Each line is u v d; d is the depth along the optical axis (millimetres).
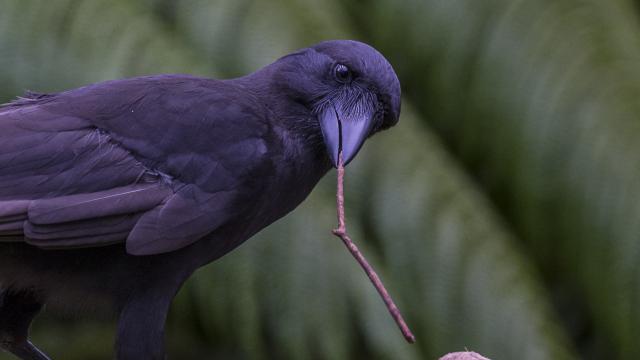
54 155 6984
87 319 7293
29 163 6949
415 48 12320
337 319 10773
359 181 11172
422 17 12242
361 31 12492
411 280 11141
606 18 12320
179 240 7000
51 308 7258
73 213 6867
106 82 7363
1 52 10961
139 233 6934
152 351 7086
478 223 11398
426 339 11109
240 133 7199
